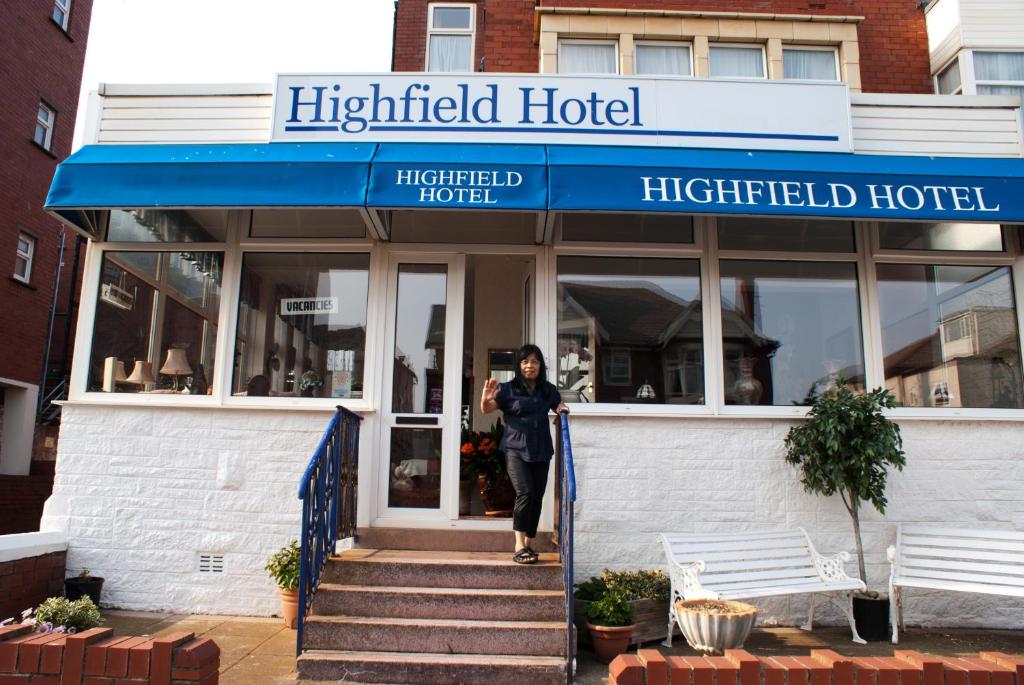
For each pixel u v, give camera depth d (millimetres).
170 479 6266
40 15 14805
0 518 12688
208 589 6121
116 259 6680
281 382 6504
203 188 5754
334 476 5496
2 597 5414
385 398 6402
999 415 6426
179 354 6527
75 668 3020
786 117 6434
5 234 13758
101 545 6184
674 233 6730
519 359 5621
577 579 6094
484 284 8609
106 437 6328
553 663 4555
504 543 5918
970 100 6801
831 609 6117
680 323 6578
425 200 5648
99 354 6520
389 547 5945
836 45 8867
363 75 6406
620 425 6320
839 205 5809
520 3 9211
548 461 5488
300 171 5777
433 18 10500
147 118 6582
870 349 6566
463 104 6367
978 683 2773
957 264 6781
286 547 6105
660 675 2740
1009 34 8727
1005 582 5434
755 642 5566
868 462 5711
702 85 6453
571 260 6660
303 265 6688
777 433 6336
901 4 9289
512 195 5695
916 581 5633
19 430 14141
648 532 6184
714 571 5613
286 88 6383
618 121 6367
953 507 6246
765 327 6605
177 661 3020
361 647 4750
